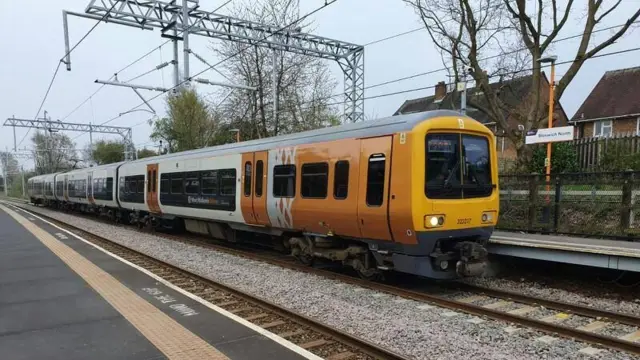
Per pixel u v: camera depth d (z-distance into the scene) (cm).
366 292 822
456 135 815
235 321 628
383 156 807
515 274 996
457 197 802
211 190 1384
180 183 1586
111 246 1402
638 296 793
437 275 805
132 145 5034
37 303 725
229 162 1291
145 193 1862
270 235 1262
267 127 2612
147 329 591
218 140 3020
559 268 934
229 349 521
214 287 841
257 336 566
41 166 7325
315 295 795
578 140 1686
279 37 2217
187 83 2039
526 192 1161
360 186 848
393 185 782
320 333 584
